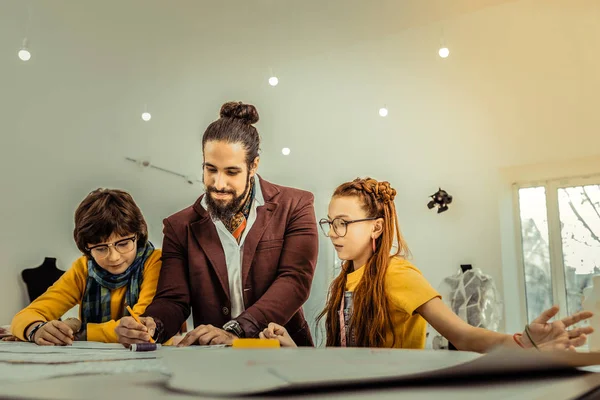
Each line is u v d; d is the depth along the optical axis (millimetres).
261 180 1494
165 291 1389
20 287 2928
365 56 3793
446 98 3914
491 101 3811
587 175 3797
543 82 3586
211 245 1419
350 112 4285
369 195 1277
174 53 2924
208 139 1374
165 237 1465
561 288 3844
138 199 3596
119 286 1471
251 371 292
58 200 3152
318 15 2633
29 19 2555
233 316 1400
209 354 452
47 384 282
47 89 2949
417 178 4328
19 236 2938
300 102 4199
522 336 615
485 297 2924
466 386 281
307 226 1451
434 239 4223
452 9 2668
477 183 4090
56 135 3119
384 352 448
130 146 3523
